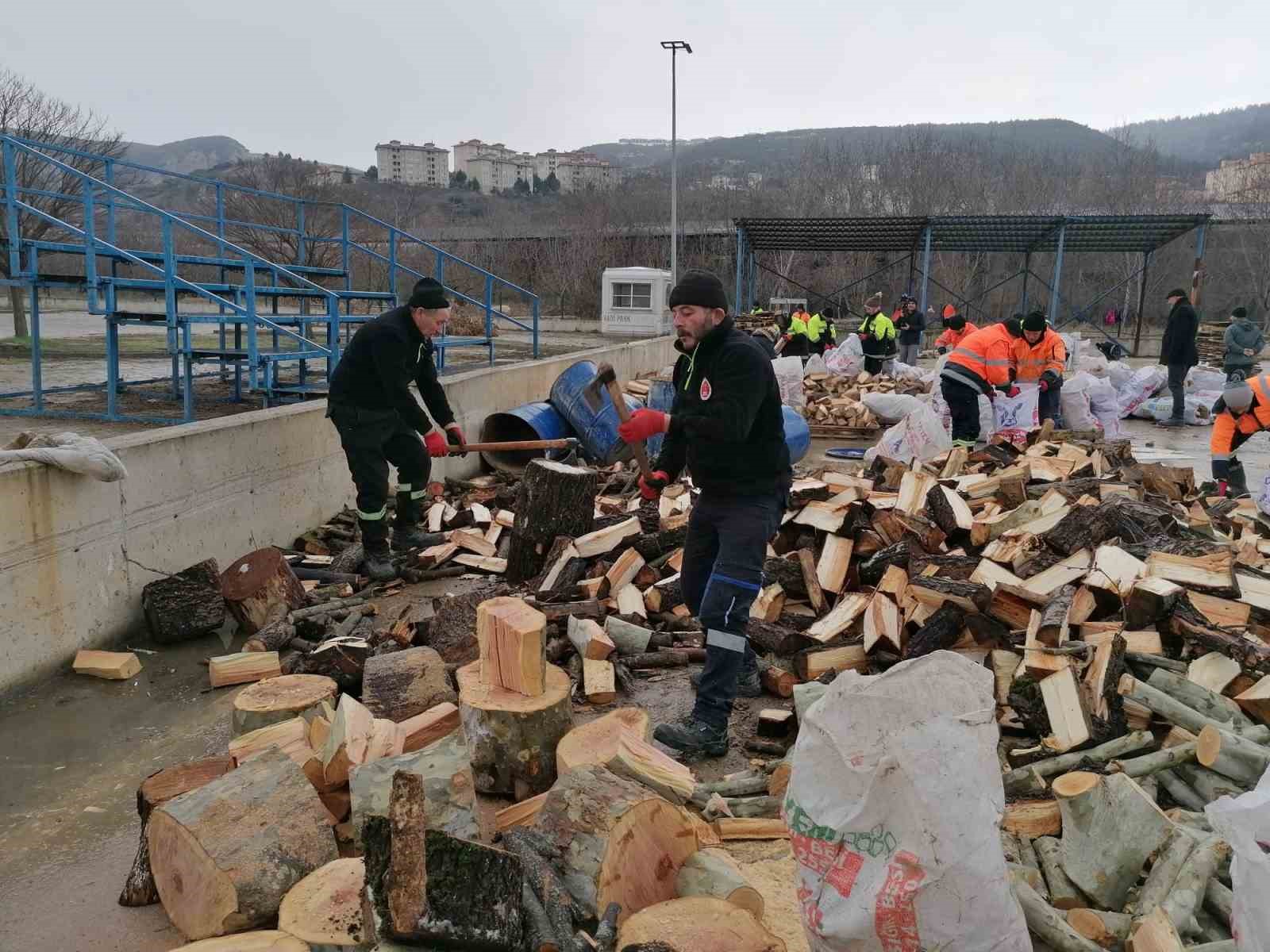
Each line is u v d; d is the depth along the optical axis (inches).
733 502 141.7
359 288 1022.4
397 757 106.7
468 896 81.7
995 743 74.1
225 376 459.8
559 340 887.1
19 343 676.7
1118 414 444.1
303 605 206.4
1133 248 946.7
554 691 131.3
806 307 1109.1
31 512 167.3
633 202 2000.5
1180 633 149.8
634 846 96.3
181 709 161.9
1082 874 100.7
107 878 113.0
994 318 1507.1
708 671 139.3
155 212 305.6
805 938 92.9
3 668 162.9
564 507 222.4
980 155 2090.3
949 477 284.2
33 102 737.0
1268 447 459.2
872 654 166.7
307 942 84.2
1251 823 85.2
